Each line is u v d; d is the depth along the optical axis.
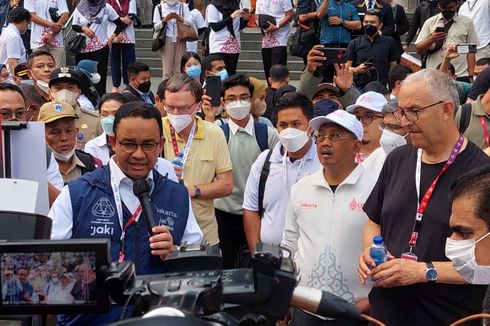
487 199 2.87
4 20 14.12
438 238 3.43
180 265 2.13
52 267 2.06
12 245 2.05
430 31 10.63
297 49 12.02
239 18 13.41
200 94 5.44
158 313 1.50
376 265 3.44
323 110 6.16
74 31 13.12
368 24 10.20
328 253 4.11
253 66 16.62
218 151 5.47
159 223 3.35
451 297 3.43
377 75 9.06
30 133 3.54
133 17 13.52
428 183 3.52
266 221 5.13
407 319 3.52
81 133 6.69
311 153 5.06
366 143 5.34
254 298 1.84
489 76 6.00
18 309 2.07
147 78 9.48
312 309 1.91
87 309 2.07
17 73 8.82
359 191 4.13
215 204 5.91
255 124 6.03
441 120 3.45
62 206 3.31
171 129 5.46
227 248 6.00
